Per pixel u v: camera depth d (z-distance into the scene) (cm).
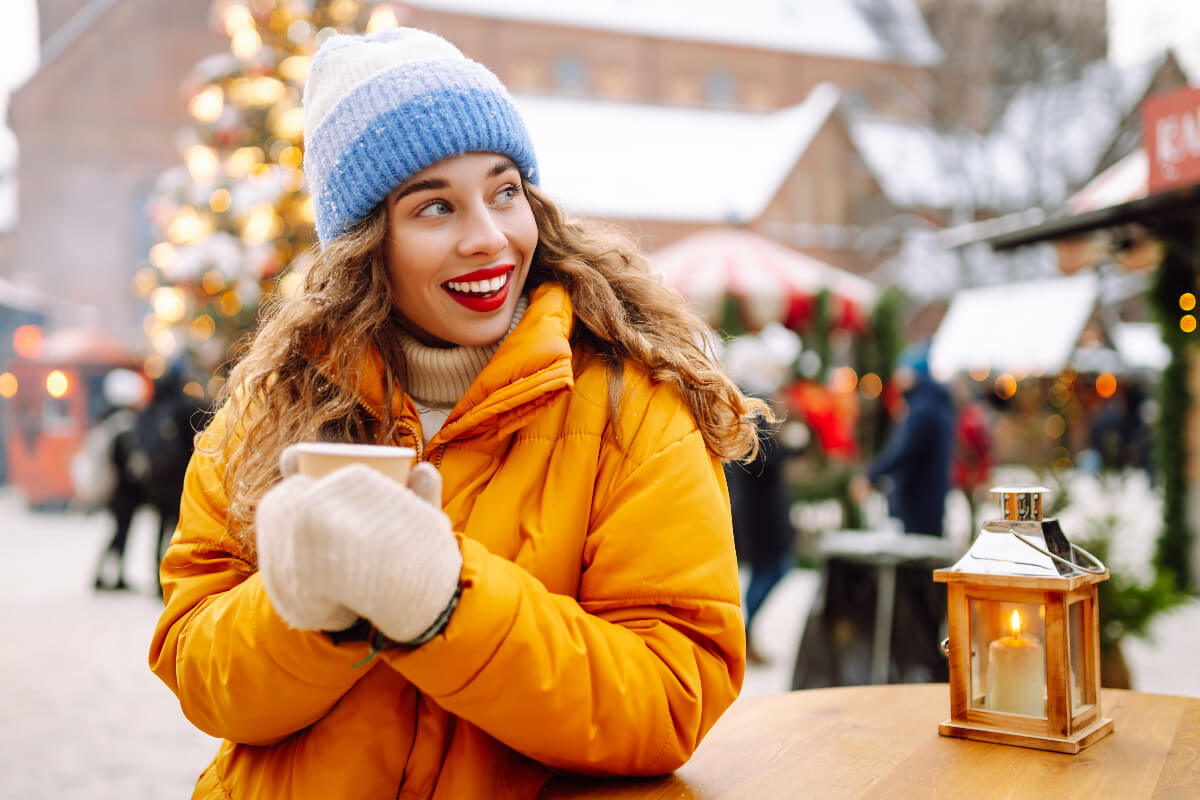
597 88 3438
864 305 943
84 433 1504
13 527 1281
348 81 124
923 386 533
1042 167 2756
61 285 2747
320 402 130
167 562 130
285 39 654
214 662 112
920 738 131
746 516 529
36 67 2755
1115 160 2594
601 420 123
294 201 651
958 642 131
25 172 2752
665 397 126
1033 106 2798
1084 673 130
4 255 2741
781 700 152
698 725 113
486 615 98
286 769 119
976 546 132
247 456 128
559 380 116
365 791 116
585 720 105
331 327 125
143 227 2788
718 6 3716
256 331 149
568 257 136
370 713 116
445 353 130
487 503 119
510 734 105
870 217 3288
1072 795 110
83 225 2766
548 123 3259
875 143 3459
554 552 117
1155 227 584
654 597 113
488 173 124
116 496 782
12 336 1928
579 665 104
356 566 87
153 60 2808
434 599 94
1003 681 129
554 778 121
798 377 909
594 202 2995
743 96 3622
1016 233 618
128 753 399
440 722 116
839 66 3712
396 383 128
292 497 87
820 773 119
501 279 126
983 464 899
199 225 667
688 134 3403
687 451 120
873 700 151
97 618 672
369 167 121
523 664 100
